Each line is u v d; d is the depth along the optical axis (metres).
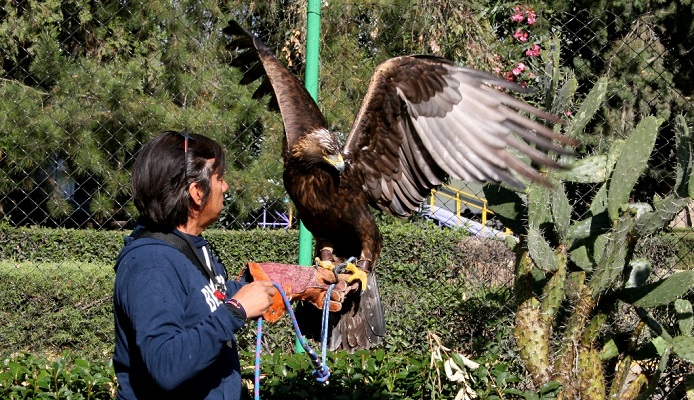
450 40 6.46
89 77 6.25
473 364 4.02
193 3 6.54
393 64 3.51
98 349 5.41
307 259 4.77
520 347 4.08
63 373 3.98
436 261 6.00
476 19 6.63
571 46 6.03
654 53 6.52
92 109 6.15
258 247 6.80
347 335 3.49
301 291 2.76
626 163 3.84
